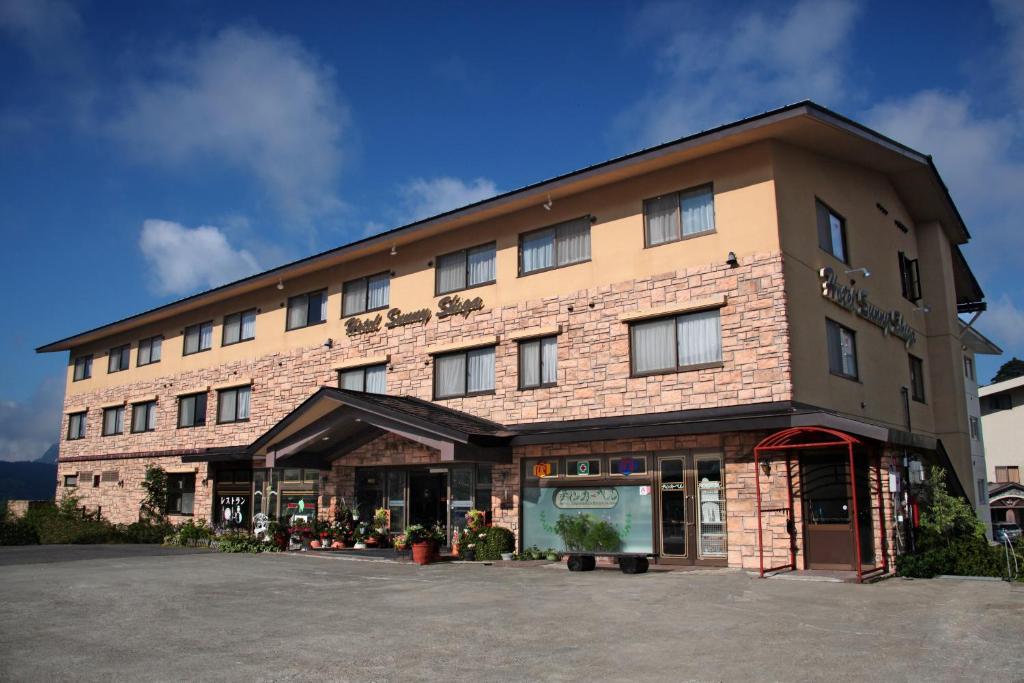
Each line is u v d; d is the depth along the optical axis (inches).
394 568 683.4
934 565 596.7
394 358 914.1
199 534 1021.8
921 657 326.6
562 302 765.9
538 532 752.3
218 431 1136.2
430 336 878.4
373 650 352.2
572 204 773.9
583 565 639.1
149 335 1307.8
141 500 1237.1
